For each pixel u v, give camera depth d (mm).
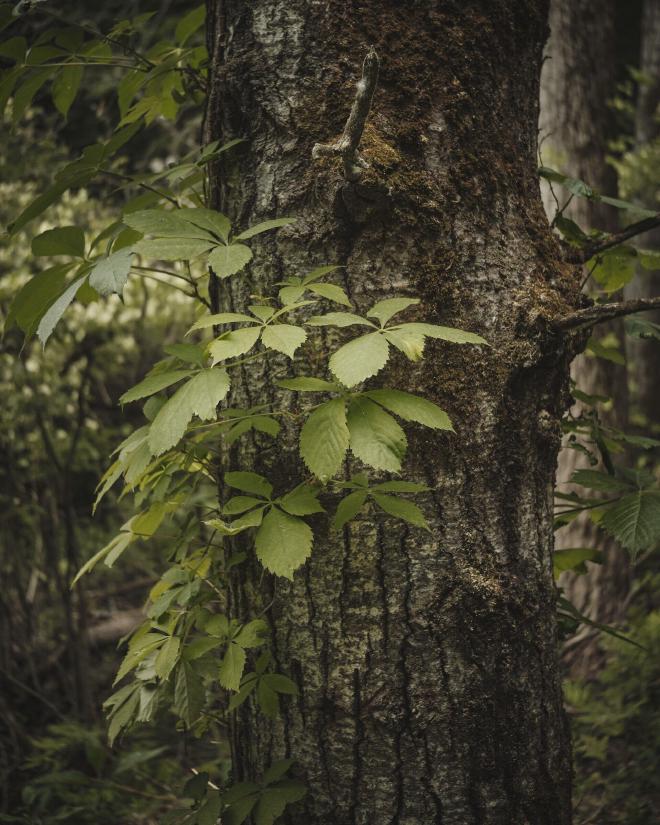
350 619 1502
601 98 4684
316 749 1537
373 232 1495
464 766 1501
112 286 1298
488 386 1526
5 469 4121
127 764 2793
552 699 1622
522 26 1669
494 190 1577
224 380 1266
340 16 1543
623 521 1584
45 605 4199
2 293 3928
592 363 4395
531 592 1571
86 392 4605
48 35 1776
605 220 4590
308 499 1424
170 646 1549
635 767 2961
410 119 1523
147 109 1994
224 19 1642
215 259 1340
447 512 1502
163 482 1732
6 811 2848
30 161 4469
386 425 1277
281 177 1542
